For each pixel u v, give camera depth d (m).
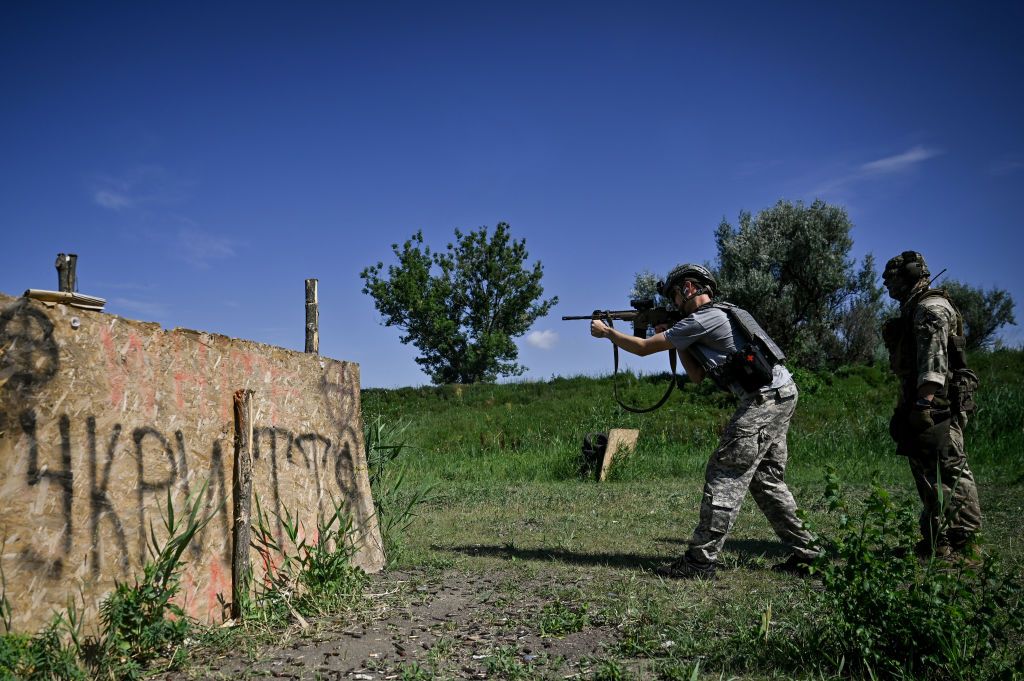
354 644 3.44
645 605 3.91
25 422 2.80
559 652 3.30
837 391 16.20
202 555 3.61
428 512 7.80
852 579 2.83
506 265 37.66
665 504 8.00
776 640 3.13
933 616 2.66
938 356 4.70
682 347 4.68
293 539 4.09
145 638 3.03
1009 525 5.80
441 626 3.70
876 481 2.92
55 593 2.83
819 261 25.36
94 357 3.13
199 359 3.74
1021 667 2.52
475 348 36.50
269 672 3.08
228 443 3.88
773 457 4.68
